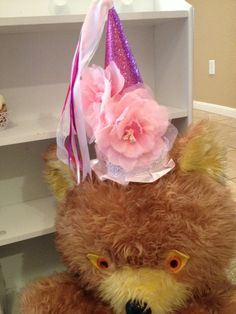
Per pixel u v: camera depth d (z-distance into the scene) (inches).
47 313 15.6
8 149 22.6
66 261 16.1
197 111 65.1
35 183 23.8
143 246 13.7
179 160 15.3
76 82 14.4
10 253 24.6
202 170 15.5
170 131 15.5
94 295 16.1
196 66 65.5
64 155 16.1
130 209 14.1
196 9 62.2
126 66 15.9
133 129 14.2
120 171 14.8
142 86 15.8
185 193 14.5
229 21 56.4
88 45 14.6
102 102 14.3
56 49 22.0
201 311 15.1
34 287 16.8
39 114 22.5
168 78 23.0
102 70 15.2
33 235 19.7
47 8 22.0
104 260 14.4
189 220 14.0
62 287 16.6
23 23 16.3
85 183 15.4
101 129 14.1
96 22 14.5
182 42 21.0
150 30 23.6
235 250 15.1
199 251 14.1
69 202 15.7
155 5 23.5
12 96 21.7
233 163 39.6
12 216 21.7
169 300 14.5
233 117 58.8
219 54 59.9
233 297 15.6
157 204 14.1
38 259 25.4
